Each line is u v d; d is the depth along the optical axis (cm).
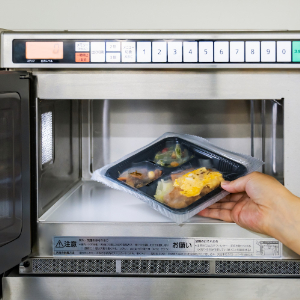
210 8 86
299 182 57
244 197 62
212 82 57
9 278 58
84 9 86
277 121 65
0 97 49
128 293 58
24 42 55
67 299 59
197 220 59
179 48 55
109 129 87
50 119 65
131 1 85
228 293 58
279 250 57
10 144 53
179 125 86
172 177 65
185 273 58
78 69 57
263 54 54
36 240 58
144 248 58
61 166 73
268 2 85
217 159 70
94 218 59
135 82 57
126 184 63
